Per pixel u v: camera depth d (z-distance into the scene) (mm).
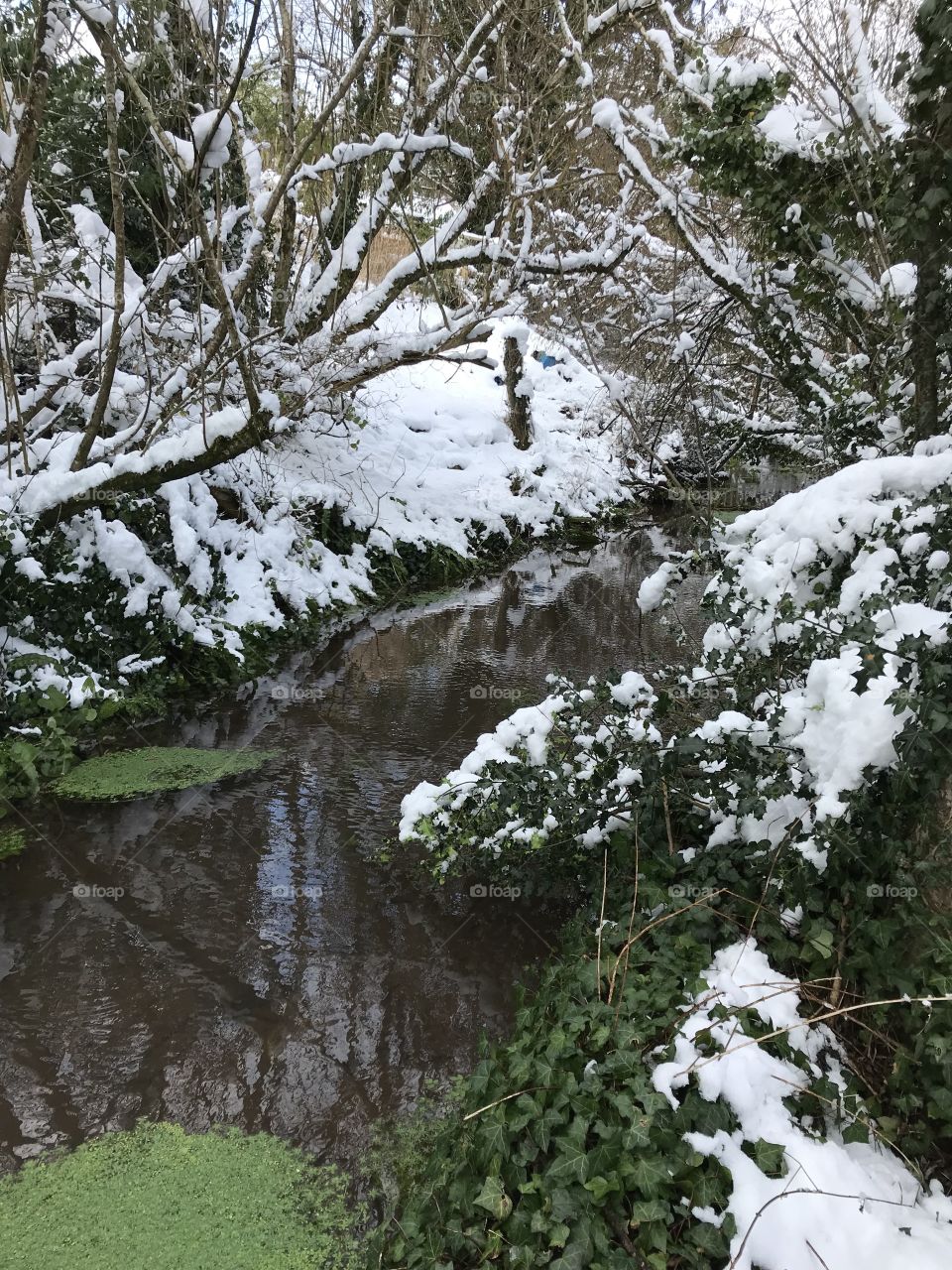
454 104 6918
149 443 6445
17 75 5570
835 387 5180
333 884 4109
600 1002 2707
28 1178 2508
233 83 5008
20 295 6191
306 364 7336
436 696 6820
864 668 2535
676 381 7625
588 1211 2025
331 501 9891
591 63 7574
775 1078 2281
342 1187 2502
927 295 3586
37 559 5844
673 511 15734
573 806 3623
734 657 3682
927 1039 2232
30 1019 3180
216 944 3658
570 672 7414
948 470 3189
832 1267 1854
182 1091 2857
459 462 13688
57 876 4137
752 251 5215
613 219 7656
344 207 7523
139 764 5359
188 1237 2326
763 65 4320
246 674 6984
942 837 2502
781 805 3125
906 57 3352
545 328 11461
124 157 6707
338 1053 3049
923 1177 2172
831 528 3268
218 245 5695
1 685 5367
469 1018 3242
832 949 2691
